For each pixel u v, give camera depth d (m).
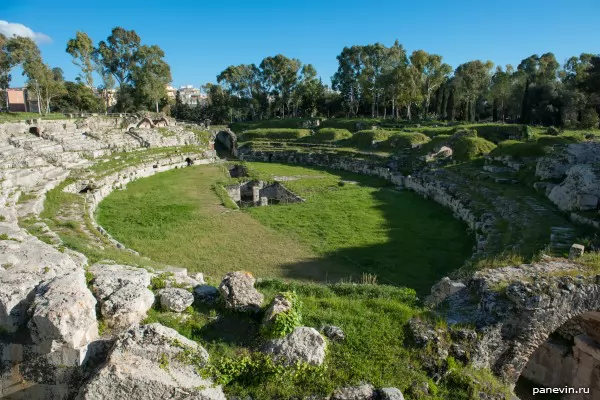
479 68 71.25
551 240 16.38
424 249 20.80
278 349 7.92
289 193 34.25
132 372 6.75
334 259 19.53
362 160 45.34
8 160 29.22
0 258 9.58
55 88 63.72
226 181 38.38
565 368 12.82
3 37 58.19
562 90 59.84
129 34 75.12
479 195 26.59
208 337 8.62
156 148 50.12
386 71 73.44
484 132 46.16
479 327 9.26
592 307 10.09
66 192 27.62
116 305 8.38
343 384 7.67
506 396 8.33
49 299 7.47
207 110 95.75
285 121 76.62
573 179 20.72
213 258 19.45
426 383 7.98
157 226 24.31
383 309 10.12
